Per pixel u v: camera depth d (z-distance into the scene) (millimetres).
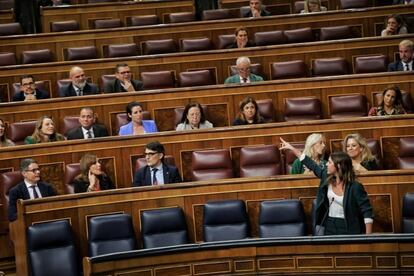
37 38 26562
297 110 22203
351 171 16531
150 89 24094
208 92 22500
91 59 25406
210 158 19828
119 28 26797
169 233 17641
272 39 25906
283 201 17531
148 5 29188
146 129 21359
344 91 22547
